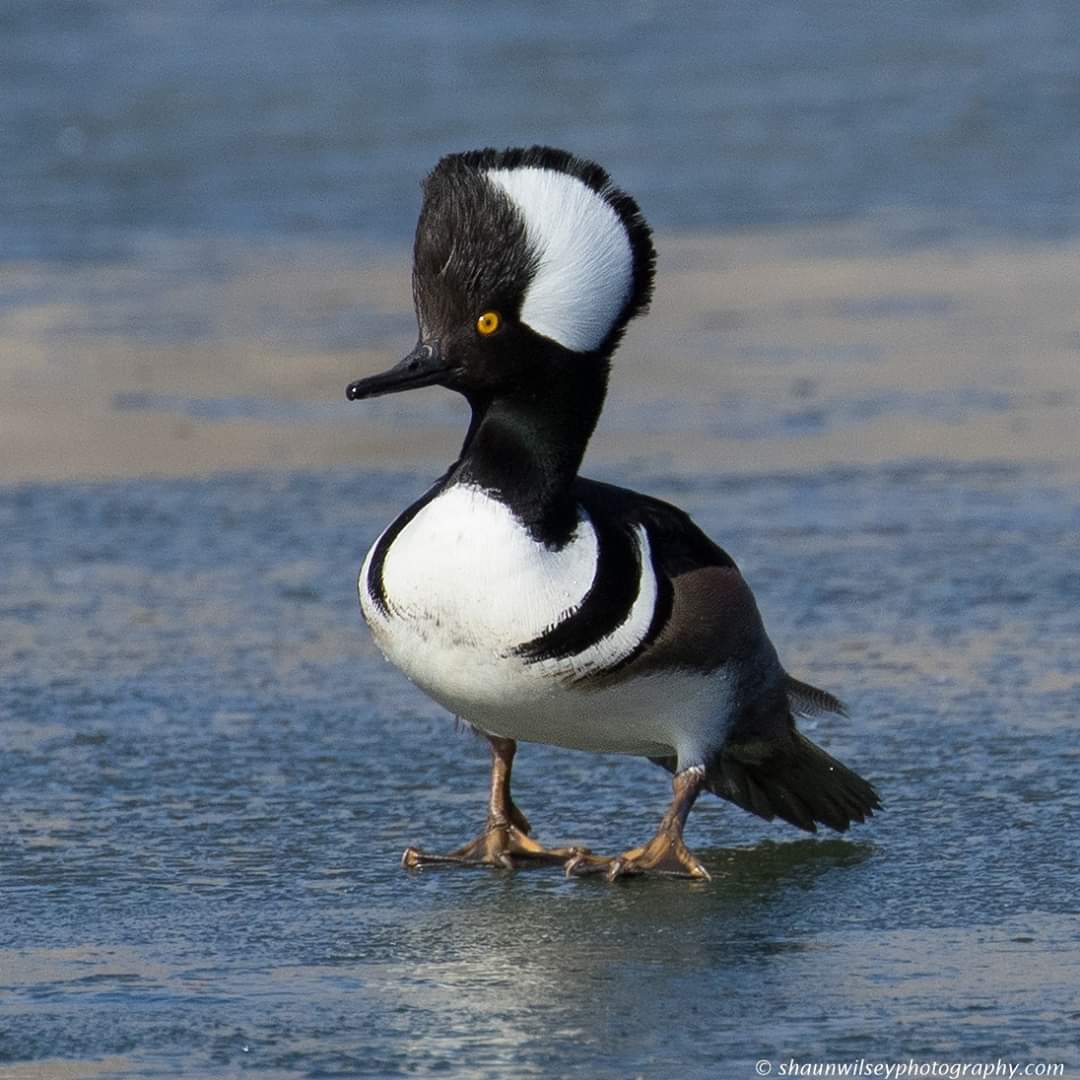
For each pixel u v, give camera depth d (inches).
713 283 994.7
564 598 331.3
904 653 489.4
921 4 2003.0
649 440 719.1
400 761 420.2
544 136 1354.6
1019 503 633.0
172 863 361.7
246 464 693.9
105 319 911.0
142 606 539.8
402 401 791.1
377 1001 295.9
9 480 674.2
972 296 957.2
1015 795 391.5
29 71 1571.1
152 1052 277.7
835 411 757.3
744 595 350.9
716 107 1471.5
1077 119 1417.3
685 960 312.2
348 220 1120.8
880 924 327.9
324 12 1897.1
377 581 342.3
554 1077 268.4
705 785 359.3
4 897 343.9
